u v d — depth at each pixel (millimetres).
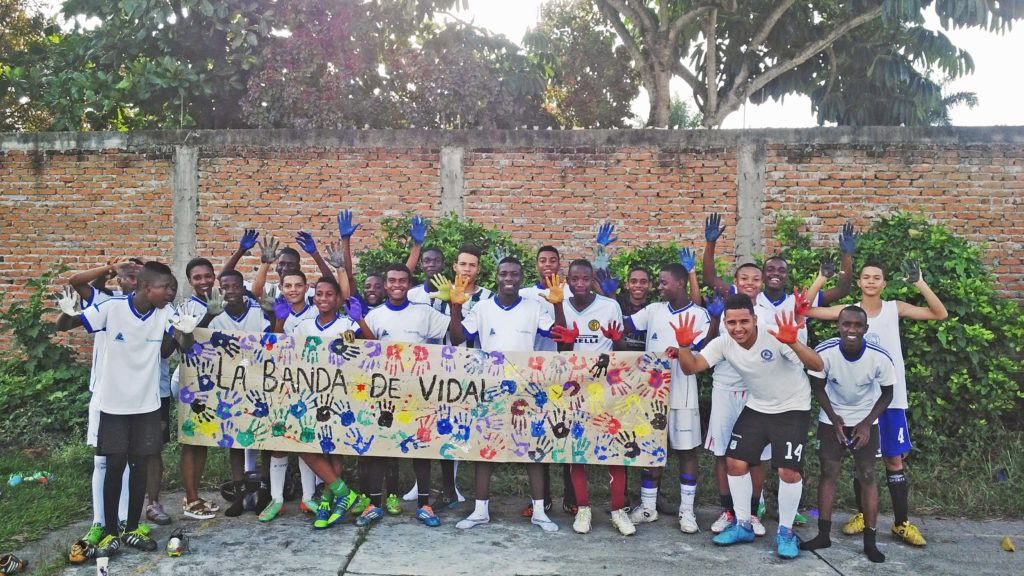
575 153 7961
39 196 8516
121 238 8430
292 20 9469
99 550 4223
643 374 4934
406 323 5164
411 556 4344
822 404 4590
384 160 8148
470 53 10219
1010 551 4570
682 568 4234
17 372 7715
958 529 5016
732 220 7777
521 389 5004
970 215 7453
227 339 5117
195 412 5086
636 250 6812
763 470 4996
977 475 5879
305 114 9633
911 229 6523
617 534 4832
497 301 5199
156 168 8367
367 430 5051
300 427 5059
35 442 6777
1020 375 6855
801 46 11609
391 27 10273
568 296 5637
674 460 6309
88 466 6090
